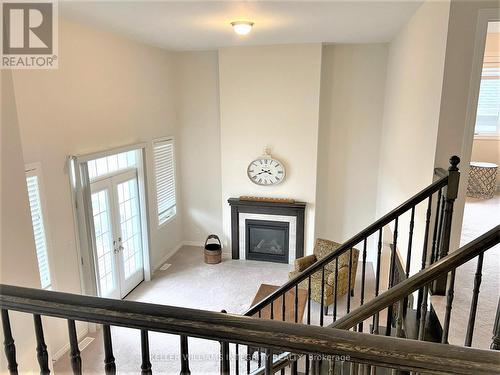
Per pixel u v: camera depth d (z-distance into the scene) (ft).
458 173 7.31
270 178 21.45
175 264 22.38
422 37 11.38
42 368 3.99
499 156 21.16
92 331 15.61
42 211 12.87
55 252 13.61
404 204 7.68
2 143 6.14
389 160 17.48
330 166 21.59
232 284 20.08
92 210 15.31
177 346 14.83
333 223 22.41
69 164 13.97
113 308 3.37
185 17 12.69
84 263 15.10
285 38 17.70
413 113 12.48
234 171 22.02
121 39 16.76
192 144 23.35
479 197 19.36
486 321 7.59
